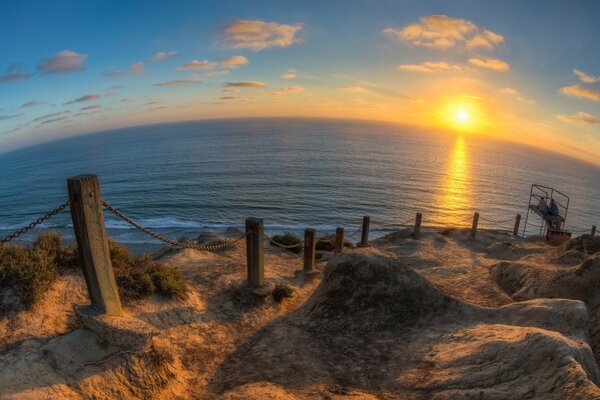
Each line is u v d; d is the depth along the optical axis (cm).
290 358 682
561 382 439
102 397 502
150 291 775
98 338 576
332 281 897
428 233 2452
